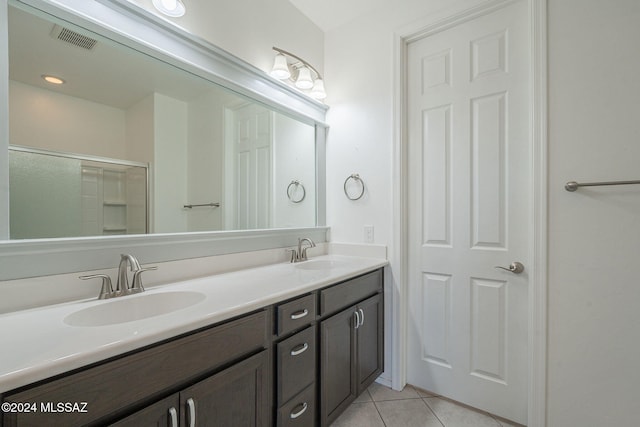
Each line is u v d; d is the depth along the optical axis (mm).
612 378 1275
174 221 1401
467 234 1706
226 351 934
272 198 1899
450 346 1764
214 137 1573
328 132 2283
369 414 1640
